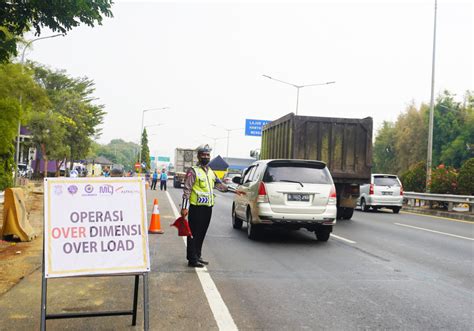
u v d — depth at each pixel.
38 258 8.01
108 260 4.39
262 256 8.90
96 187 4.50
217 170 46.97
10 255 8.27
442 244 11.16
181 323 4.93
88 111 52.75
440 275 7.58
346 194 16.23
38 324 4.80
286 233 12.48
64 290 6.12
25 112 21.61
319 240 11.19
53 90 52.94
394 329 4.91
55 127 43.75
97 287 6.30
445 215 20.92
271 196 10.35
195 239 7.84
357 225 15.05
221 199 28.50
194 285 6.52
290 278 7.11
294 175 10.55
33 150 54.31
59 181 4.42
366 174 15.81
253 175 11.55
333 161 15.71
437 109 58.59
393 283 6.95
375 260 8.80
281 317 5.22
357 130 15.79
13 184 21.89
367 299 6.04
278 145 17.56
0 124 19.80
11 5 8.88
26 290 6.06
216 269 7.60
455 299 6.12
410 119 61.75
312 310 5.52
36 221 13.54
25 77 19.62
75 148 50.09
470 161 21.67
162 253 8.95
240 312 5.36
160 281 6.71
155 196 28.25
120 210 4.52
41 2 8.77
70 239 4.35
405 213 22.08
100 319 5.02
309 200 10.44
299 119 15.52
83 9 9.01
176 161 46.81
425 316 5.37
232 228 13.21
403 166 62.78
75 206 4.42
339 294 6.25
